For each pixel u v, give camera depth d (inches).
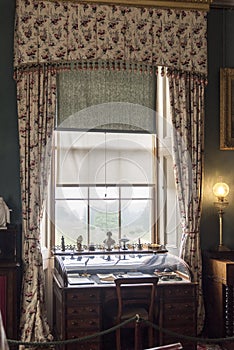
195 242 211.8
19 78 200.4
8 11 204.4
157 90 224.7
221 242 219.0
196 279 210.2
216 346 199.0
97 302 177.0
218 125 223.5
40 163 199.0
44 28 200.7
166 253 209.2
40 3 200.7
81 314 176.1
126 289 178.1
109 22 206.5
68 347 174.7
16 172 203.5
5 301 183.6
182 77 212.8
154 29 210.1
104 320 187.5
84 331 176.1
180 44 212.5
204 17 215.2
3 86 202.8
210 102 222.8
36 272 194.5
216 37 223.9
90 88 219.0
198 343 201.8
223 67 223.8
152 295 173.8
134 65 211.5
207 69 221.3
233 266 196.2
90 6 205.2
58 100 215.8
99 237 223.0
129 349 187.8
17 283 199.3
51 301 208.2
